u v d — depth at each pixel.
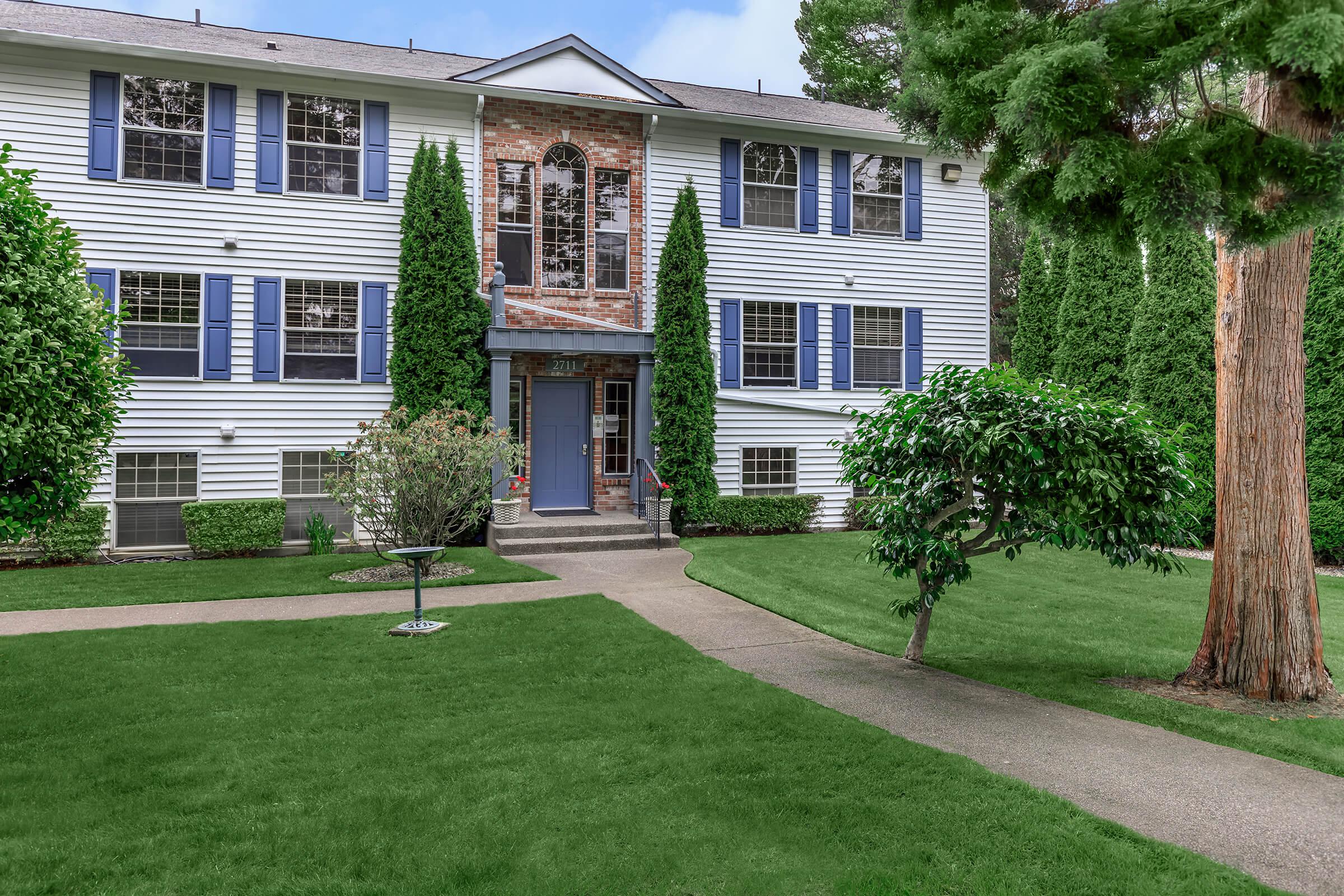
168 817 3.77
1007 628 7.88
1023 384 6.10
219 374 12.22
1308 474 12.19
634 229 14.23
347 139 12.93
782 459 15.15
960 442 5.92
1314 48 3.59
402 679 5.97
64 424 5.37
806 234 15.16
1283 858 3.43
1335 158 4.35
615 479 14.20
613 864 3.35
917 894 3.14
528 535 12.25
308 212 12.63
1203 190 4.36
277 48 13.61
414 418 12.69
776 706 5.32
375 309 12.91
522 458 13.42
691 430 13.67
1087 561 11.73
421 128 13.19
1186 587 10.00
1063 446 5.58
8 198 5.17
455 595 9.07
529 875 3.28
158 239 11.97
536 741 4.75
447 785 4.12
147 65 11.88
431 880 3.22
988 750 4.69
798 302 15.12
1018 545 6.48
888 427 6.67
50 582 9.71
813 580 10.12
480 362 13.07
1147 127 4.85
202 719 5.10
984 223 16.44
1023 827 3.65
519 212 13.76
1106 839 3.54
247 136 12.37
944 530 6.69
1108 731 5.01
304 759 4.47
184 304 12.12
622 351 13.37
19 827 3.66
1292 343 5.79
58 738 4.78
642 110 13.83
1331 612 8.80
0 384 4.78
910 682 6.06
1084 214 5.20
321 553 12.10
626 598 9.06
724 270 14.64
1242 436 5.86
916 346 15.92
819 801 3.92
